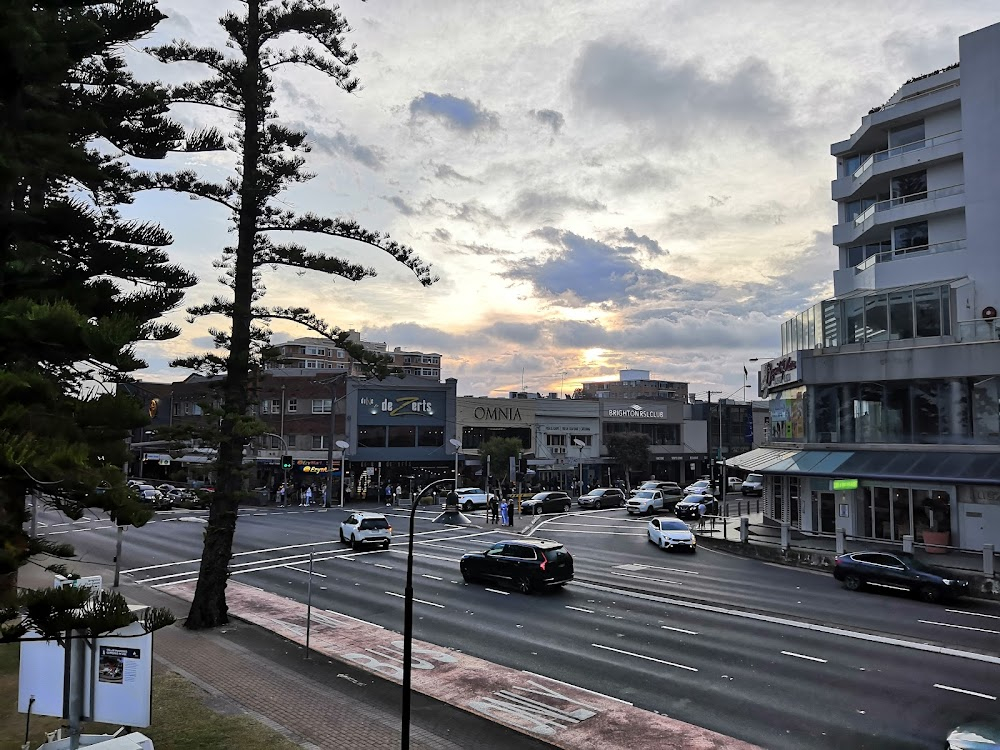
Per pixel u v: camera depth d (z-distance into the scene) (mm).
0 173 7809
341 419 60188
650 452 73188
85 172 9641
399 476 61000
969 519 29031
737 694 13766
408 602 10664
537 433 69500
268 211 19188
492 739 11734
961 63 34469
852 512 33094
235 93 18719
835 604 21812
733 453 84875
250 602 22172
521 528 41594
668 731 12000
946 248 35562
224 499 19422
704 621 19641
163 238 12281
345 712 12859
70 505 7656
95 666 9992
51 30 8742
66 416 7328
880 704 13156
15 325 6586
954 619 19812
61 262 10914
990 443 29359
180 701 13125
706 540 35000
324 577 26375
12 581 8398
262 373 19703
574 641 17641
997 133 33094
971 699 13352
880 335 34156
